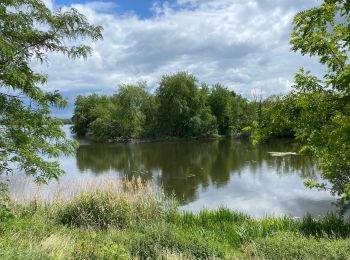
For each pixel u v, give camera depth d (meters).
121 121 52.97
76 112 69.75
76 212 10.03
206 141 51.91
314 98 3.90
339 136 3.45
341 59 4.09
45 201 10.95
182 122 55.34
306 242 7.29
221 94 61.16
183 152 37.78
